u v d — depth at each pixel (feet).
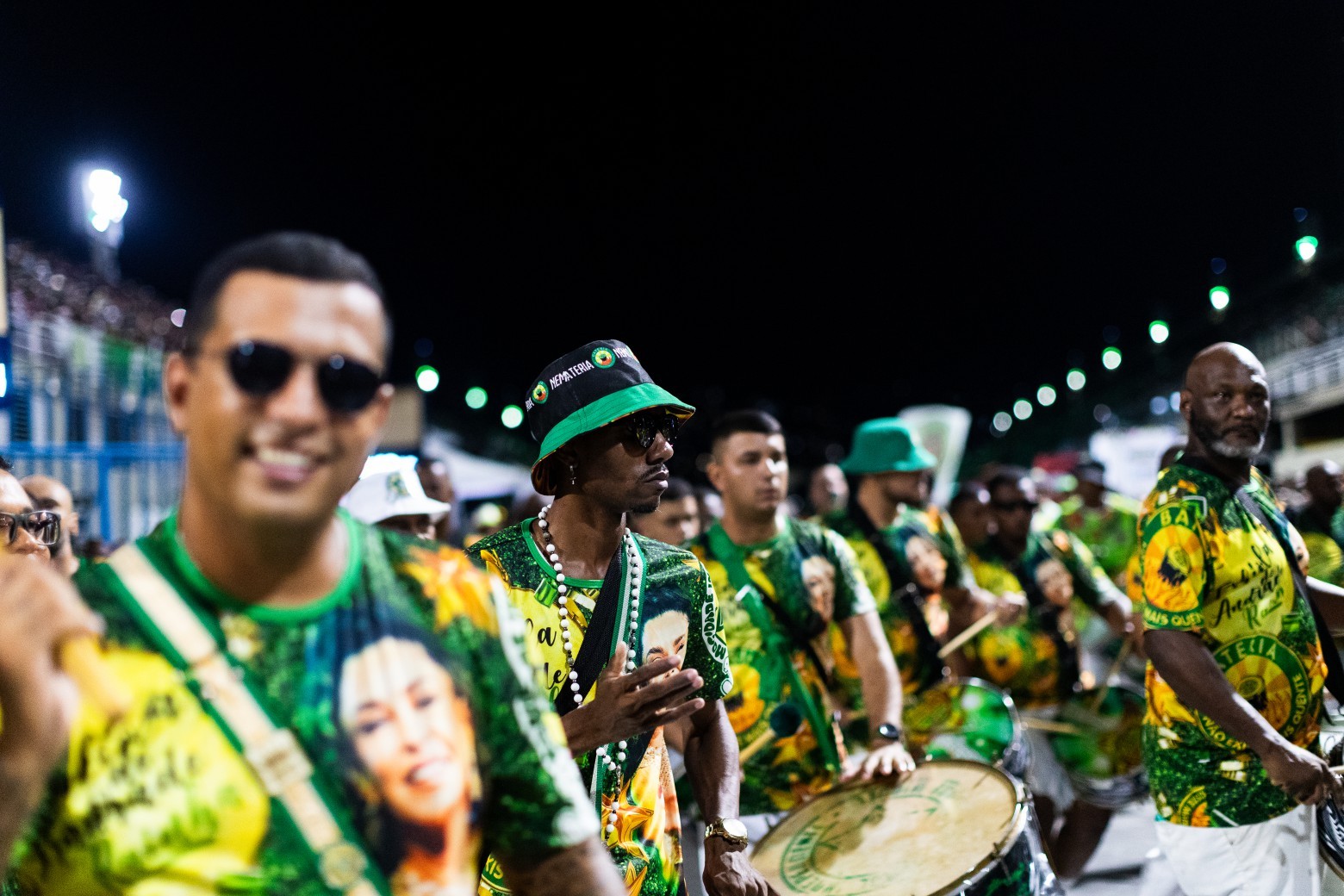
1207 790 11.54
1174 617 11.27
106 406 38.37
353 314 4.40
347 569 4.62
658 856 8.90
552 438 9.12
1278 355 66.85
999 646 20.27
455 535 20.52
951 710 16.10
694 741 10.23
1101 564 29.94
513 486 50.78
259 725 4.25
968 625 20.07
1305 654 11.55
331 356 4.29
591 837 5.06
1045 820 18.99
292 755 4.25
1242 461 11.73
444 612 4.77
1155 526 11.55
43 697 3.92
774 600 13.79
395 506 13.99
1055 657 20.34
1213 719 11.06
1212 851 11.57
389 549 4.83
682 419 9.61
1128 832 22.49
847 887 10.41
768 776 13.61
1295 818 11.25
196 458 4.37
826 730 13.89
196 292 4.41
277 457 4.24
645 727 7.98
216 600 4.38
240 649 4.34
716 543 14.08
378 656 4.51
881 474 18.92
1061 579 20.89
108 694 4.17
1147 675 12.30
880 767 12.41
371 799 4.33
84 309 36.70
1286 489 30.76
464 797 4.53
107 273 41.37
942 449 37.32
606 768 8.71
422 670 4.58
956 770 12.16
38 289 34.14
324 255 4.43
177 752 4.18
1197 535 11.32
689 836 13.20
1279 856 11.25
